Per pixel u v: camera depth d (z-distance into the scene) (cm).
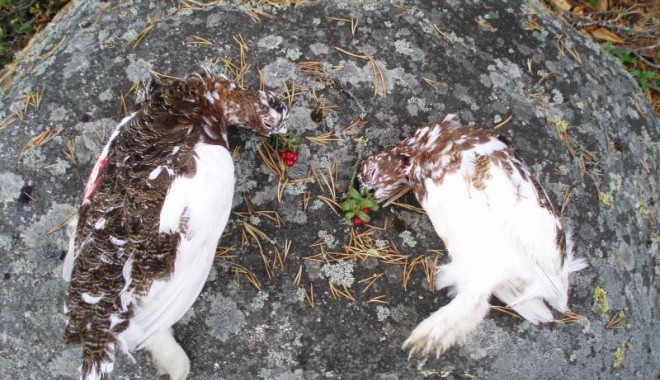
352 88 123
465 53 127
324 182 120
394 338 118
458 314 115
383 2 127
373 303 118
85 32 125
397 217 121
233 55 123
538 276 115
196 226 108
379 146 122
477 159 115
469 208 114
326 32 124
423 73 124
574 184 125
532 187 116
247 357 117
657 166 135
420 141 118
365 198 118
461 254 116
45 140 120
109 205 109
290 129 121
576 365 122
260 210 119
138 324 108
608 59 139
